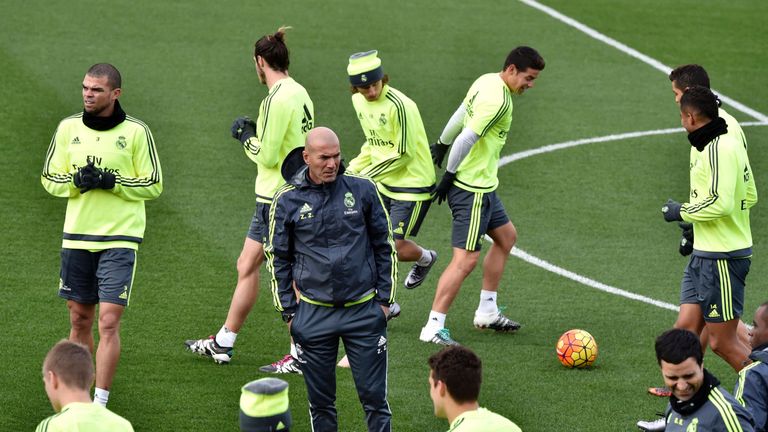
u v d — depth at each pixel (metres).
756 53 74.38
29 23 70.12
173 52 67.44
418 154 35.84
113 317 29.09
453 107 61.47
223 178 50.22
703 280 30.03
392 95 34.81
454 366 20.03
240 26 73.12
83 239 29.20
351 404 30.72
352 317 26.45
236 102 60.28
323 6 78.56
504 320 36.44
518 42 73.81
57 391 20.22
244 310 32.69
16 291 37.78
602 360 34.22
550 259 43.41
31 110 56.25
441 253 43.81
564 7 82.06
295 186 26.16
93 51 66.25
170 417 29.28
